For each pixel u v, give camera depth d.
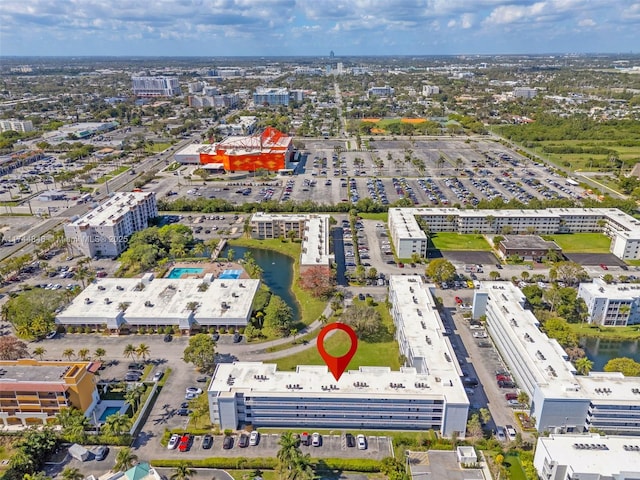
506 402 182.12
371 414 168.00
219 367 180.38
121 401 184.12
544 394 164.38
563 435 150.75
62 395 170.62
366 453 159.38
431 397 164.25
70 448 159.25
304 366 181.38
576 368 196.00
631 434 165.12
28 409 173.75
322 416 169.00
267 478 149.88
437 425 168.50
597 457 142.12
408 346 192.88
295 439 149.75
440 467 152.88
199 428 169.62
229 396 164.25
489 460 155.62
